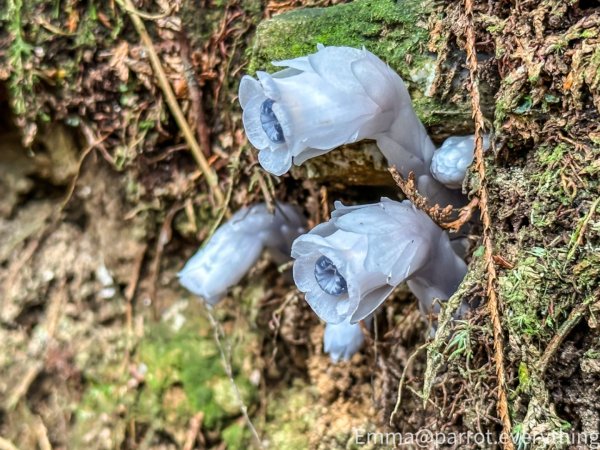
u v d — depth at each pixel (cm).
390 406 13
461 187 11
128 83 15
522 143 10
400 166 11
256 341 15
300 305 15
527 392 10
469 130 12
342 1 13
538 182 10
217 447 15
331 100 10
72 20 15
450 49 11
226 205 14
